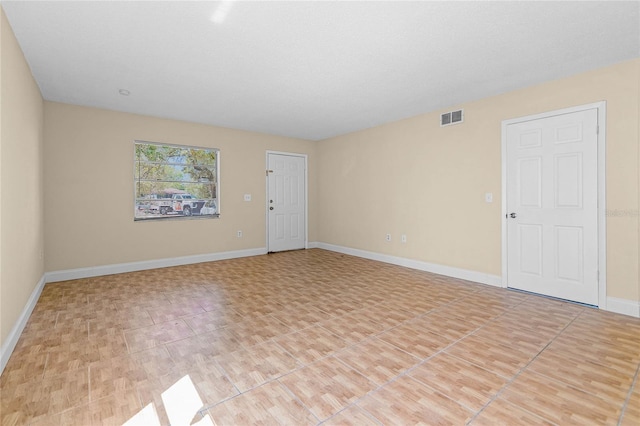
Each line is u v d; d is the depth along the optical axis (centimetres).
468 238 402
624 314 282
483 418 150
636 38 241
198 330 252
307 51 265
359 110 435
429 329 253
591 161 301
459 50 262
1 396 167
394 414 153
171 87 347
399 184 491
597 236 298
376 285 381
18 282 243
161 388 175
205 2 200
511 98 357
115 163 436
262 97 381
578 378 183
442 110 426
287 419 150
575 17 215
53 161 391
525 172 347
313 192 662
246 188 568
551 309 296
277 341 233
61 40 246
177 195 500
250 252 574
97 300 324
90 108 417
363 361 204
